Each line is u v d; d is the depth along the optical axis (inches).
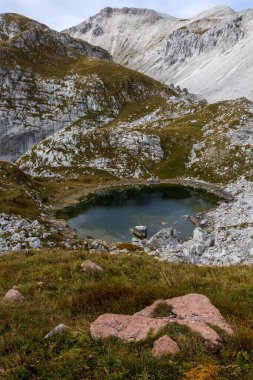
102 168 4008.4
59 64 7490.2
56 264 760.3
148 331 343.6
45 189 3006.9
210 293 535.8
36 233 1432.1
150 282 641.6
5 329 410.9
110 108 6446.9
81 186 3376.0
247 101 4726.9
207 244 1499.8
